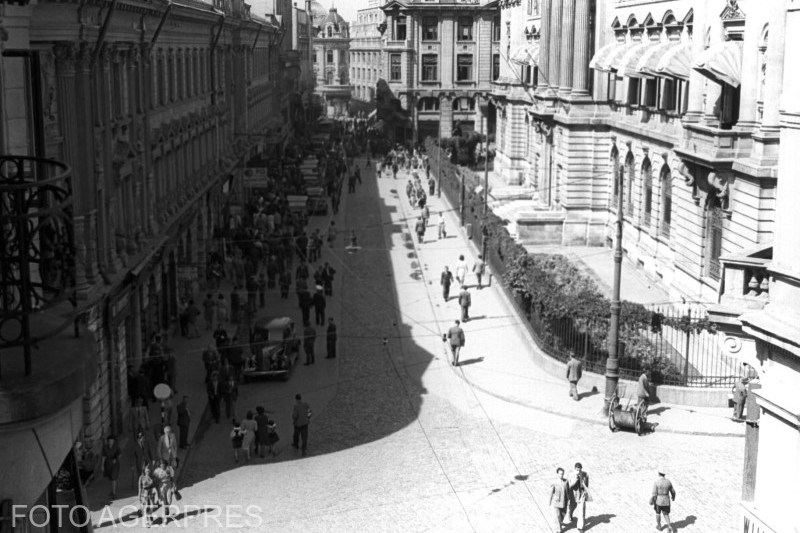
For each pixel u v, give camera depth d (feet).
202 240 178.19
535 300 136.05
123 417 108.68
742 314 52.42
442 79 419.74
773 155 128.57
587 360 122.93
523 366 130.41
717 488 91.45
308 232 226.38
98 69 104.37
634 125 189.78
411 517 85.71
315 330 143.23
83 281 93.50
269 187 244.63
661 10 178.40
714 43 148.77
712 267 148.87
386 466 97.66
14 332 31.04
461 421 110.52
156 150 138.41
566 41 214.07
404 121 420.77
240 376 125.59
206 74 193.57
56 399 27.96
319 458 100.22
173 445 92.58
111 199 107.45
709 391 114.11
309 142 376.07
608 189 212.43
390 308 163.22
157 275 135.23
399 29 418.92
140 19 124.57
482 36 414.41
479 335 145.59
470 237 219.20
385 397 119.03
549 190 241.55
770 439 51.13
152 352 118.83
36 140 34.63
